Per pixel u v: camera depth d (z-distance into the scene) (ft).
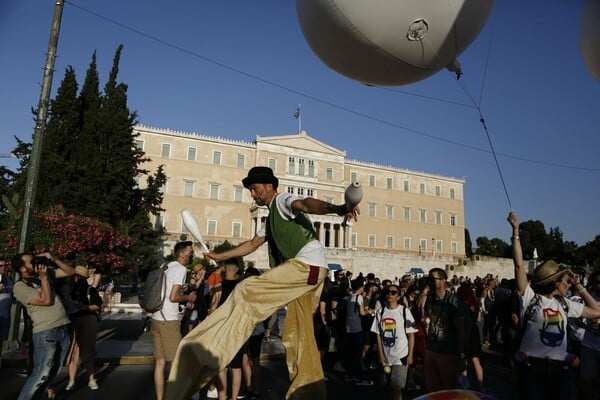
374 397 27.25
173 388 9.53
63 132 96.73
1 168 103.81
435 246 239.71
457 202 252.62
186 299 22.17
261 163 201.36
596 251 190.60
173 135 191.01
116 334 47.34
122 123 105.60
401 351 22.30
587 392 21.17
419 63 11.89
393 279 193.47
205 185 192.65
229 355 9.73
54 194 87.30
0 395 23.89
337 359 35.01
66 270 20.93
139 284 134.72
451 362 19.36
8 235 49.21
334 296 35.78
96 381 27.91
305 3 11.87
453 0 10.84
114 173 96.84
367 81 13.01
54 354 19.38
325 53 12.54
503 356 37.73
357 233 219.00
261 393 27.25
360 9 10.70
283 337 10.71
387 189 231.71
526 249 260.21
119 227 84.79
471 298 29.25
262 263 161.99
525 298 15.76
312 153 212.02
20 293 19.19
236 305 10.12
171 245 169.68
